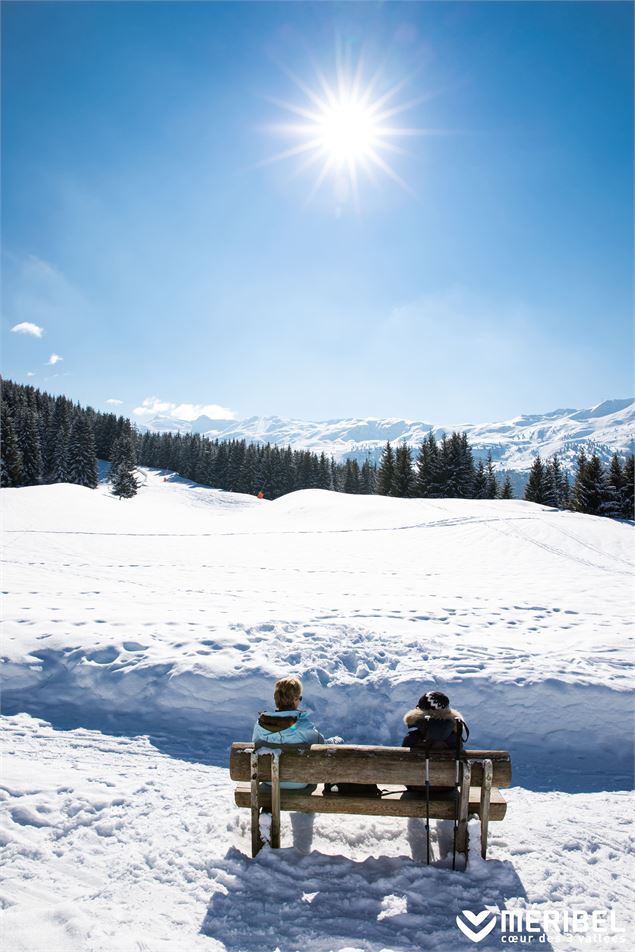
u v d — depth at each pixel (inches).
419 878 140.3
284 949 115.1
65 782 184.7
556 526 986.7
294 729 154.6
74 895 130.0
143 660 272.1
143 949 112.3
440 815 145.6
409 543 881.5
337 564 692.1
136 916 123.2
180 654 279.3
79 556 679.7
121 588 464.4
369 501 1456.7
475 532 956.6
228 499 3186.5
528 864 148.2
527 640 325.1
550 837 163.3
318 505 1413.6
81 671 265.7
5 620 321.4
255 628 323.0
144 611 364.2
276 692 160.7
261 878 138.5
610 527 1021.8
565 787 202.7
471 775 140.7
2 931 115.6
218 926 121.4
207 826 161.9
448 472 2359.7
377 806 146.6
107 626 318.7
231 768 149.9
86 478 3176.7
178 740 228.8
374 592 486.6
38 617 329.7
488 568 674.8
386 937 119.9
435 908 130.0
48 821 160.7
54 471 3181.6
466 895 134.4
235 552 785.6
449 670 268.7
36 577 502.6
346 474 4114.2
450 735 146.6
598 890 138.5
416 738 148.7
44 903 126.6
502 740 237.0
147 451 5339.6
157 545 824.3
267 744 153.9
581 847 158.4
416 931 122.2
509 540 882.1
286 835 159.3
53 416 4042.8
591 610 416.8
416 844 157.6
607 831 168.4
